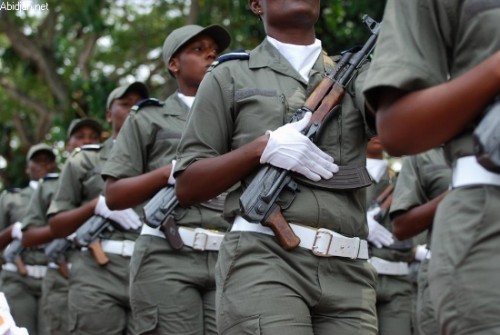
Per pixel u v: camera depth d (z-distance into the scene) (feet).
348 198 16.12
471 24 10.71
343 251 15.84
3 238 43.55
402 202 24.44
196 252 23.11
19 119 86.69
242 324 15.51
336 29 47.37
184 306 22.86
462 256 10.40
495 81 10.00
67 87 73.00
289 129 15.78
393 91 10.71
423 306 24.49
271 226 15.56
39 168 46.37
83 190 30.55
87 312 27.86
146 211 23.03
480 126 10.16
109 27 65.92
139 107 24.56
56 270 36.99
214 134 16.62
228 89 16.62
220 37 24.99
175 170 16.81
